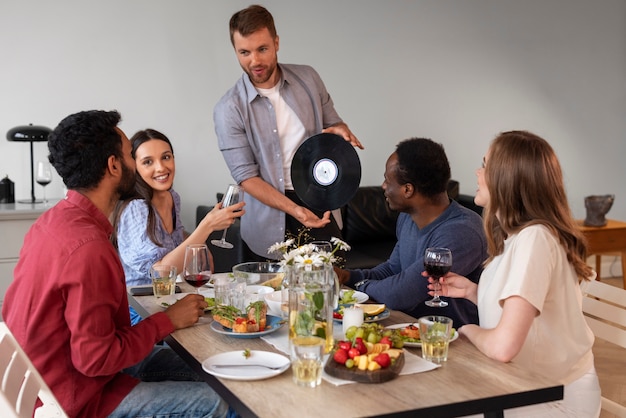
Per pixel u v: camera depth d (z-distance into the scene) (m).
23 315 1.90
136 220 2.87
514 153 1.99
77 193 1.99
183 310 2.17
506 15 5.79
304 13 5.16
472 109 5.75
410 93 5.54
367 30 5.35
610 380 3.79
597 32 6.12
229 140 3.23
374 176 5.51
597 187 6.29
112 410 2.04
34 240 1.93
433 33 5.56
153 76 4.83
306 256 2.24
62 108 4.66
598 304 2.40
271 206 3.17
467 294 2.25
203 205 5.05
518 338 1.83
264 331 2.07
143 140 2.95
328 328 1.88
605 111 6.23
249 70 3.08
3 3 4.47
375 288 2.56
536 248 1.92
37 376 1.83
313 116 3.31
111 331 1.89
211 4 4.91
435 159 2.53
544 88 5.98
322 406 1.56
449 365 1.82
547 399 1.68
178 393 2.09
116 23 4.71
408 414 1.55
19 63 4.54
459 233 2.51
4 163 4.58
